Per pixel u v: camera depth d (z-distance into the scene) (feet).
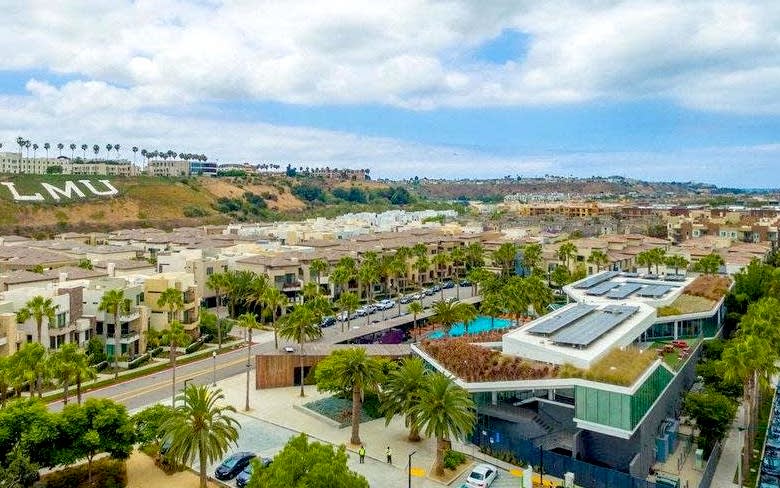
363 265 571.69
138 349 395.14
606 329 285.84
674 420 273.33
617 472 213.66
